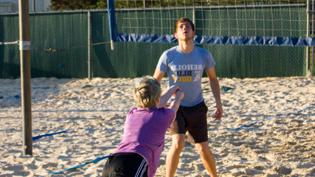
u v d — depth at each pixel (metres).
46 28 28.86
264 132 15.05
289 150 12.94
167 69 9.32
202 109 9.27
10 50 29.31
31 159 12.41
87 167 11.54
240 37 23.66
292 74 26.34
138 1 29.95
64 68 28.78
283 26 25.45
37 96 23.39
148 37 22.69
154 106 6.82
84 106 20.59
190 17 26.42
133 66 27.92
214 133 14.98
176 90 7.39
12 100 22.77
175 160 9.13
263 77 26.55
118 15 26.88
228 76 26.88
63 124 17.03
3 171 11.38
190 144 13.27
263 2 27.03
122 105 20.59
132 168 6.30
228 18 26.05
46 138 14.99
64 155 12.79
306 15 25.00
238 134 14.85
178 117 9.14
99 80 27.47
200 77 9.30
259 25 25.73
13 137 15.38
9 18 29.27
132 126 6.69
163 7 27.12
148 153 6.49
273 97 21.14
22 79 12.76
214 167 9.49
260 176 10.61
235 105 19.69
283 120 16.62
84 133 15.56
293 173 10.86
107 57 28.16
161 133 6.68
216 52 26.88
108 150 13.32
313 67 26.14
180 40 9.24
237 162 11.76
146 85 6.75
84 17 28.22
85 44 28.38
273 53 26.39
